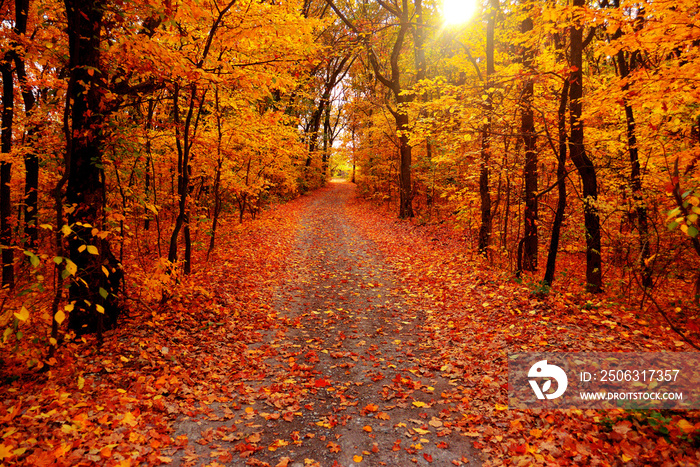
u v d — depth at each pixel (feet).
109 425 11.98
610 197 31.22
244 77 21.30
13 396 13.14
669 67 18.84
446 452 11.73
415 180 73.82
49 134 25.45
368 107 83.71
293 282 33.30
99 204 18.95
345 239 53.47
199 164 39.19
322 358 19.21
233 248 43.78
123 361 16.33
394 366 18.04
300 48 24.71
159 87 21.53
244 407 14.52
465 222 44.57
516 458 10.80
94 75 17.65
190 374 16.46
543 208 39.63
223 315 23.84
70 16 16.71
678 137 25.13
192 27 23.35
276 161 54.13
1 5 21.98
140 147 24.08
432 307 26.02
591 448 10.55
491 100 27.50
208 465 10.96
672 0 15.02
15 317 10.71
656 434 10.58
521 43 26.76
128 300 23.50
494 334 19.74
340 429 13.17
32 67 25.00
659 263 28.63
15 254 24.73
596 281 27.17
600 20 17.62
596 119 31.14
